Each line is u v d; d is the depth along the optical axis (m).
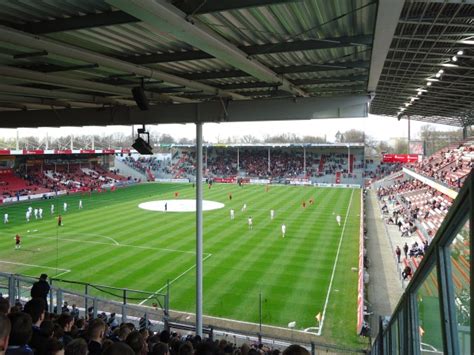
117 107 11.36
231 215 32.72
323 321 14.36
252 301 16.05
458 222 2.08
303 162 71.06
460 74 20.56
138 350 4.14
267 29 6.14
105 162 66.94
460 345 2.26
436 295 2.79
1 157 49.22
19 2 4.81
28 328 3.19
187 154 79.25
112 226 29.83
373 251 24.02
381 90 27.59
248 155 76.38
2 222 31.50
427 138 84.38
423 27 13.92
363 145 65.62
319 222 31.45
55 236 26.66
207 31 5.53
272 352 8.70
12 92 8.93
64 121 11.94
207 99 11.53
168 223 30.92
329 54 7.56
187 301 16.03
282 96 10.53
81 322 7.73
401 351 3.98
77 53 6.01
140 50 6.95
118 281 18.17
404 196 41.50
